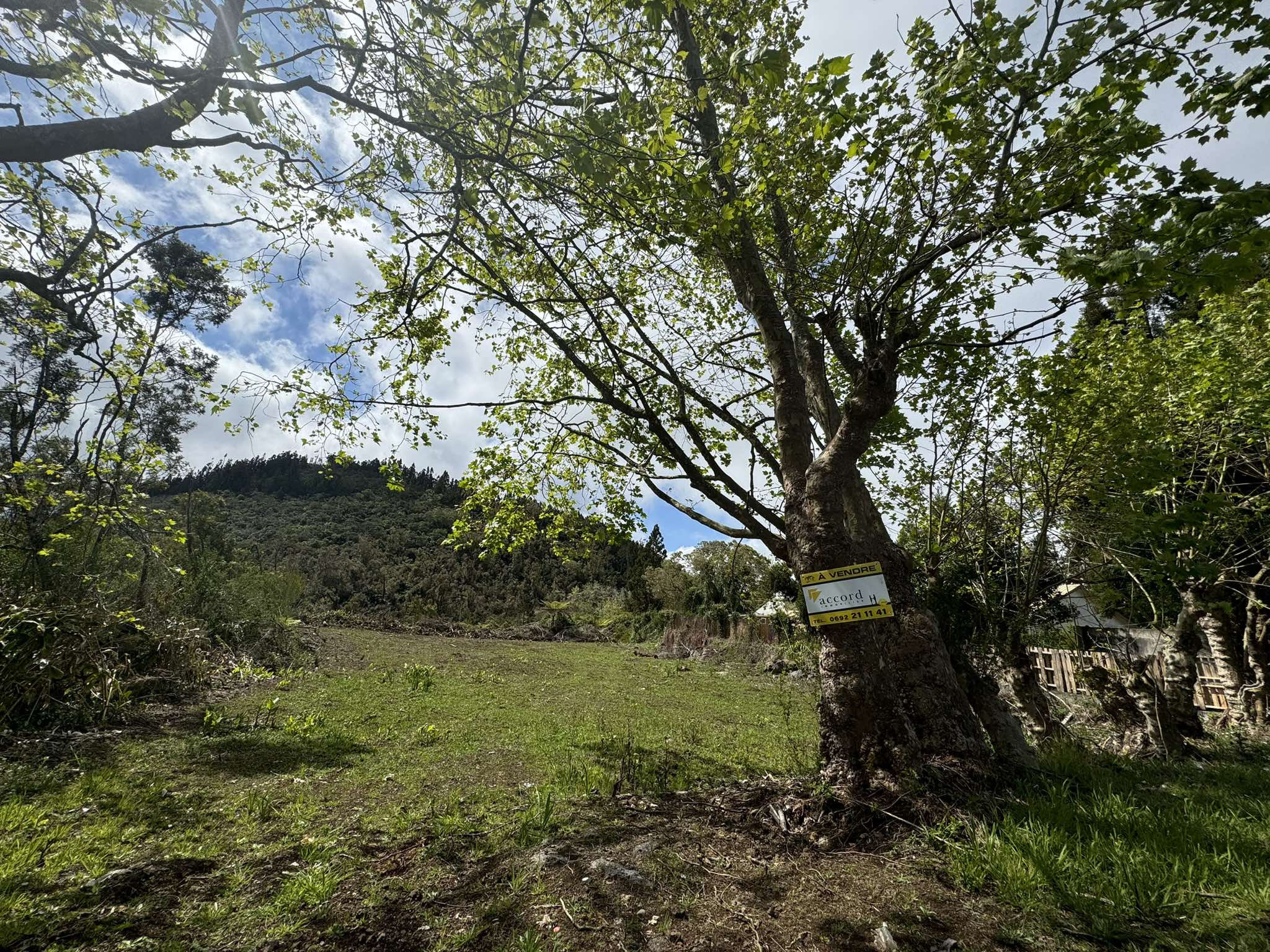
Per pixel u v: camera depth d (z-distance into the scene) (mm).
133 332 5797
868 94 3709
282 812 4898
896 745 4062
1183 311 7848
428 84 4016
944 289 5113
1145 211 3146
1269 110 3004
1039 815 3488
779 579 21234
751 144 4180
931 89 3555
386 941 2770
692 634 23594
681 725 9547
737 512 5770
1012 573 7137
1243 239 2736
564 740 7996
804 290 5559
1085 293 3719
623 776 5590
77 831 4340
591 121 3605
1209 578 6211
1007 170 3928
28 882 3447
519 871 3361
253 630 14422
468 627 29250
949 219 4227
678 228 4504
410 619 29391
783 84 3578
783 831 3660
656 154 3715
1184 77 3436
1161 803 3934
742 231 5547
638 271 7426
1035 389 6121
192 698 9766
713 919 2752
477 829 4355
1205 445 7262
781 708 11336
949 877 2996
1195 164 2977
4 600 7691
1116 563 6691
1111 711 6922
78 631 7992
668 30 4184
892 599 4848
